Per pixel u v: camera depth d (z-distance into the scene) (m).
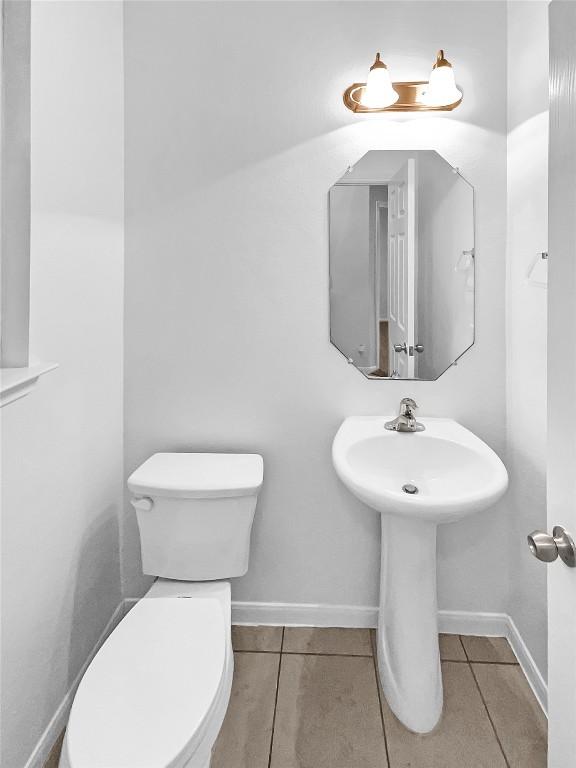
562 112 0.94
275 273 2.28
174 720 1.29
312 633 2.35
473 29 2.19
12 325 1.54
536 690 1.99
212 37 2.24
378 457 2.08
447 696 1.99
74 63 1.81
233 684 2.05
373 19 2.20
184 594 2.00
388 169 2.22
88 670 1.44
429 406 2.29
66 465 1.82
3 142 1.51
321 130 2.23
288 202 2.25
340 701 1.97
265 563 2.38
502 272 2.23
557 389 0.98
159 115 2.26
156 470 2.08
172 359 2.32
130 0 2.24
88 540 2.01
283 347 2.30
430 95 2.05
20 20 1.49
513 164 2.13
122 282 2.30
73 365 1.86
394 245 2.24
